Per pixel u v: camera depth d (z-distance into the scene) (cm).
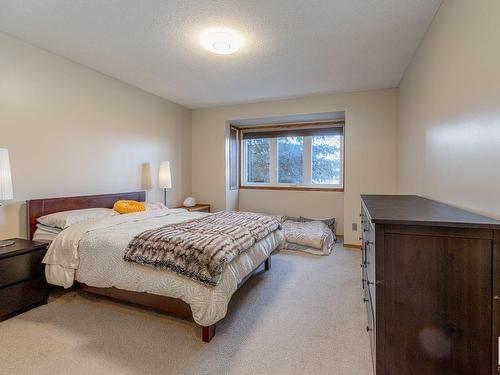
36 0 190
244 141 537
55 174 276
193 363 159
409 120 300
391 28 226
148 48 262
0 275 198
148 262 190
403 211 144
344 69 314
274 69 314
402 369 119
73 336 185
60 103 280
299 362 161
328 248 386
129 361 161
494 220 112
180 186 474
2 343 177
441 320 113
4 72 235
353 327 197
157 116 419
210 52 270
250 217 293
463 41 156
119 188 353
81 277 216
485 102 130
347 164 403
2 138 234
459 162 161
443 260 112
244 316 213
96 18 212
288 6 197
